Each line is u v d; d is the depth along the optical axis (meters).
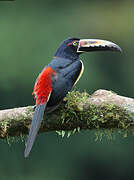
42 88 6.88
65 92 6.96
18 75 17.12
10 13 19.16
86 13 20.98
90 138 17.53
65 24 19.89
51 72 7.10
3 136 7.24
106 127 7.03
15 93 17.09
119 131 7.06
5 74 17.03
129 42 20.62
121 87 18.89
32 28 18.64
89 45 7.95
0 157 15.94
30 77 17.17
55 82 6.97
